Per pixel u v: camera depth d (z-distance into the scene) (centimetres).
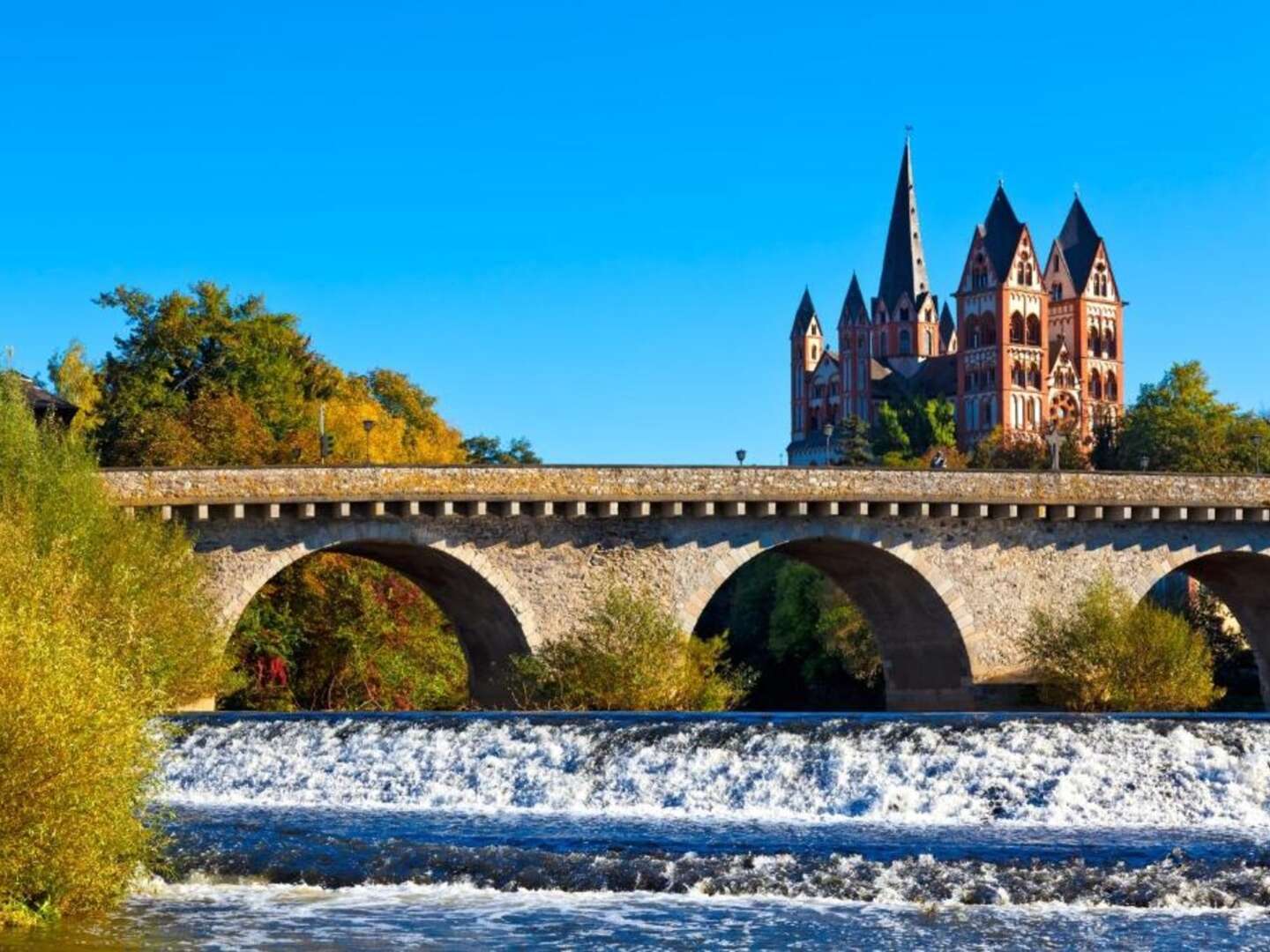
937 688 6888
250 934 2864
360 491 6034
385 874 3297
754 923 2953
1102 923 2936
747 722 4341
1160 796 3947
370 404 10944
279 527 6012
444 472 6138
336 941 2833
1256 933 2867
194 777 4406
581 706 6022
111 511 5338
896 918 2983
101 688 2980
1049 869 3238
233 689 5894
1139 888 3117
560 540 6297
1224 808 3906
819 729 4222
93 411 9388
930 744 4131
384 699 7875
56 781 2816
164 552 5456
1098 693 6366
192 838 3581
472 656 6869
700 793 4128
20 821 2798
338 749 4416
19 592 3250
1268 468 13088
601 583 6316
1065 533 6800
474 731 4412
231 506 5909
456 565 6231
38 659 2873
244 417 8812
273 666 7638
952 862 3297
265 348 10012
